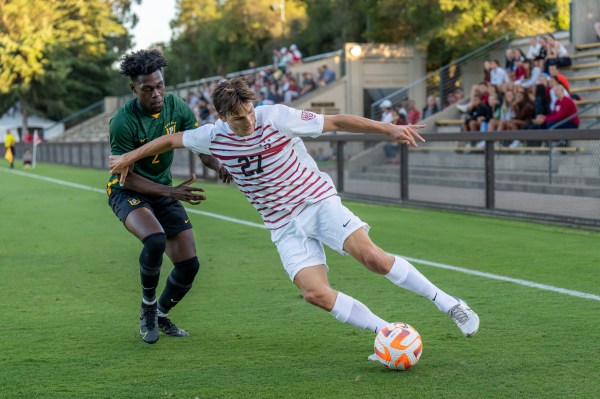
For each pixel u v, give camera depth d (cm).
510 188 1678
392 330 634
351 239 643
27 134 6862
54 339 766
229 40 5850
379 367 648
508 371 626
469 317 649
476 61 3203
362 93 3694
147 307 745
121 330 801
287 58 4228
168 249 756
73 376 645
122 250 1355
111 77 7781
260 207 668
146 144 679
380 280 1028
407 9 3497
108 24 8050
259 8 5738
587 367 632
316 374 634
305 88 3853
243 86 617
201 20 6575
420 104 3469
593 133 1410
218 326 807
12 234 1578
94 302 940
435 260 1174
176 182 3019
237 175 657
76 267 1188
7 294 993
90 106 7656
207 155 725
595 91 2411
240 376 634
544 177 1595
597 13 2705
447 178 1875
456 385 594
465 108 2722
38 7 7362
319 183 658
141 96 711
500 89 2386
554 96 2116
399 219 1688
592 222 1455
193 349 721
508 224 1563
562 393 570
